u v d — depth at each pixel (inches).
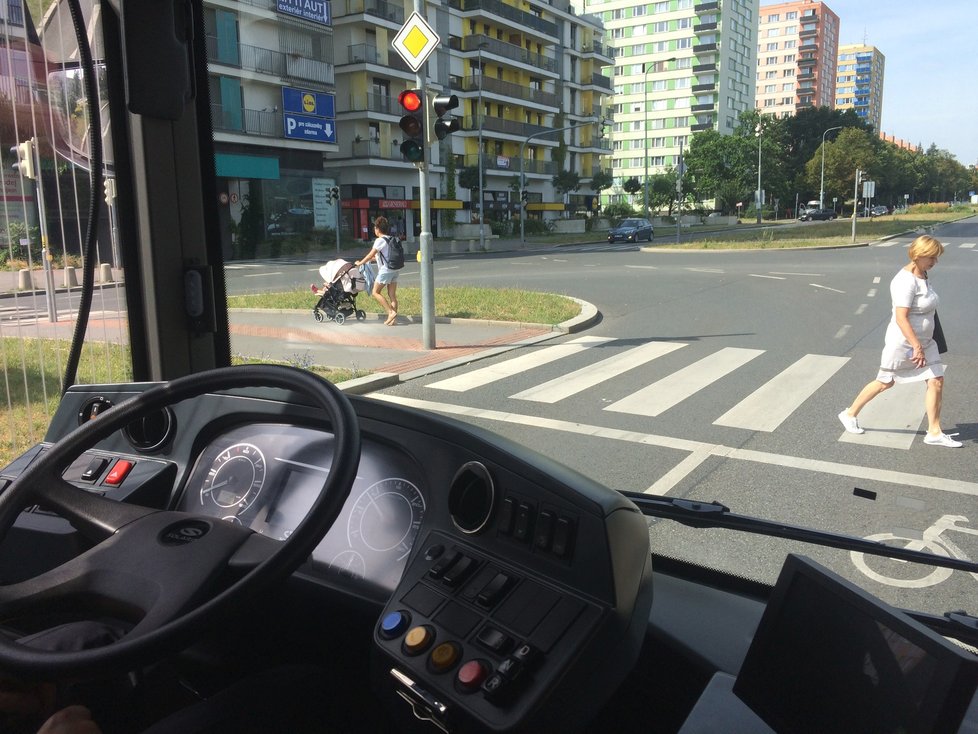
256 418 74.7
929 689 37.9
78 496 57.4
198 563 50.0
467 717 47.7
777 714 47.1
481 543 57.7
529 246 1721.2
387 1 1553.9
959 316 482.9
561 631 50.0
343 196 1615.4
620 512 53.5
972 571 76.9
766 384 290.0
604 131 2854.3
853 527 142.3
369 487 66.1
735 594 75.5
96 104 97.8
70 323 125.3
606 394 279.4
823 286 671.1
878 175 3693.4
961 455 193.0
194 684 76.6
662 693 66.6
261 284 530.0
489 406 264.8
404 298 598.9
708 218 3075.8
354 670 69.4
